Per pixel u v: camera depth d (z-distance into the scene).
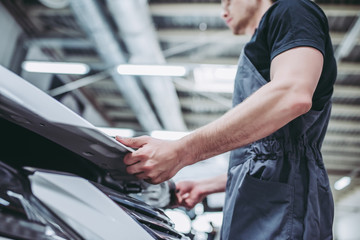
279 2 0.70
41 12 4.26
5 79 0.42
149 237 0.51
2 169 0.45
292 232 0.61
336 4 3.69
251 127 0.56
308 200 0.63
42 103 0.45
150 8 3.93
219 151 0.60
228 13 0.96
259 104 0.56
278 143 0.68
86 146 0.53
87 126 0.49
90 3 3.26
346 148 7.25
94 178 0.62
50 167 0.59
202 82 4.70
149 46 3.96
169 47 4.69
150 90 4.89
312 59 0.59
